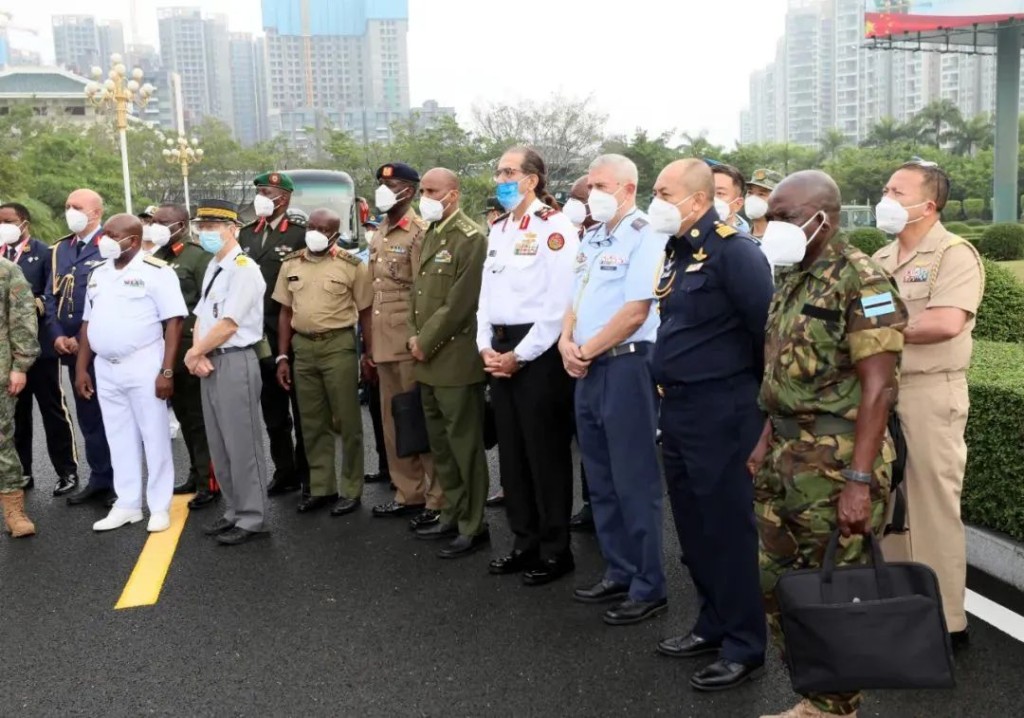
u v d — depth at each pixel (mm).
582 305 3830
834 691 2469
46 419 5973
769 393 2760
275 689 3312
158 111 131125
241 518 4961
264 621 3902
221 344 4844
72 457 6094
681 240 3250
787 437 2729
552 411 4172
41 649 3711
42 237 36969
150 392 5086
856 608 2424
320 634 3756
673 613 3854
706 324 3160
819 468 2648
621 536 3980
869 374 2555
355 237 13406
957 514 3352
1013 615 3633
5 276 5098
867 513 2557
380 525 5141
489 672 3387
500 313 4180
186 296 5609
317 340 5238
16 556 4824
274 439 5832
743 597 3246
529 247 4109
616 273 3713
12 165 37250
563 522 4266
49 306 5863
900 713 2973
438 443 4750
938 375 3328
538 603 4008
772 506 2791
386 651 3584
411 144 39094
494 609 3957
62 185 43781
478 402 4637
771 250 2641
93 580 4449
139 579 4430
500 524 5109
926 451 3332
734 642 3279
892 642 2402
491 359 4191
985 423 4047
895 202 3334
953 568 3340
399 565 4512
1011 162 32750
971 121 61562
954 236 3336
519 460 4305
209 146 50594
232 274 4828
